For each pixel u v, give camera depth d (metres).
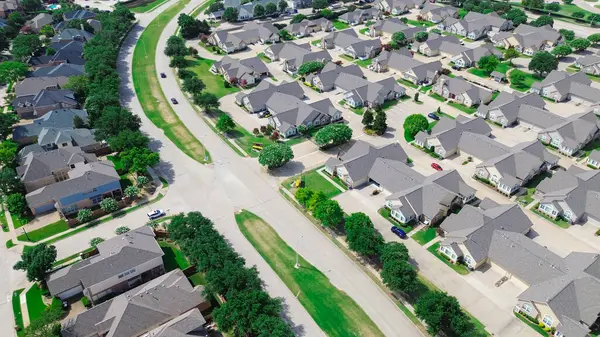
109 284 76.56
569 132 119.31
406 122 124.44
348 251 87.19
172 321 68.44
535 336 70.75
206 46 190.00
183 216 88.00
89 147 115.94
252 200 101.06
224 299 75.75
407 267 75.00
